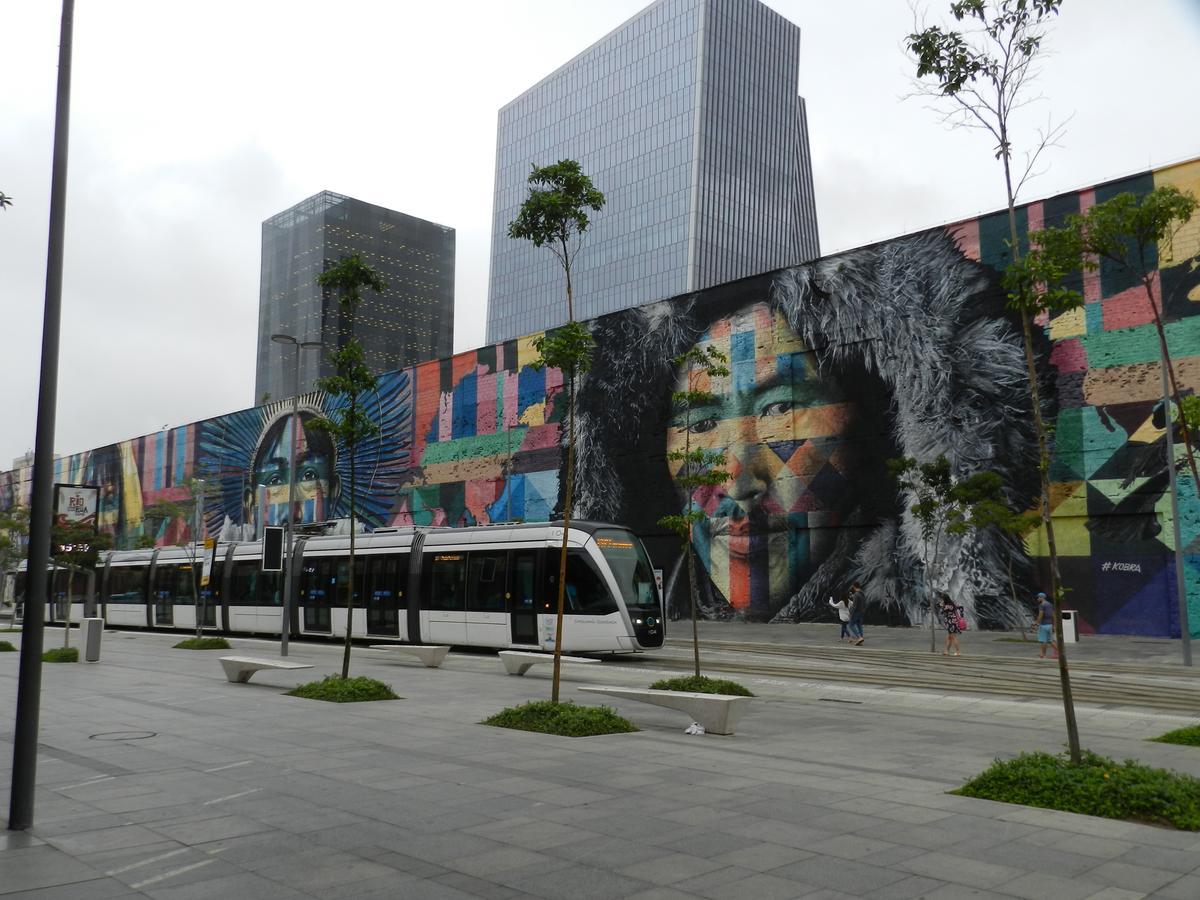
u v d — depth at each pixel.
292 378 133.88
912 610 35.56
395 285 132.50
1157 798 7.11
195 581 37.19
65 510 30.73
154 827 6.94
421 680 18.89
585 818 7.16
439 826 6.93
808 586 38.84
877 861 5.98
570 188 13.03
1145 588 30.36
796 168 133.25
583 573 24.30
